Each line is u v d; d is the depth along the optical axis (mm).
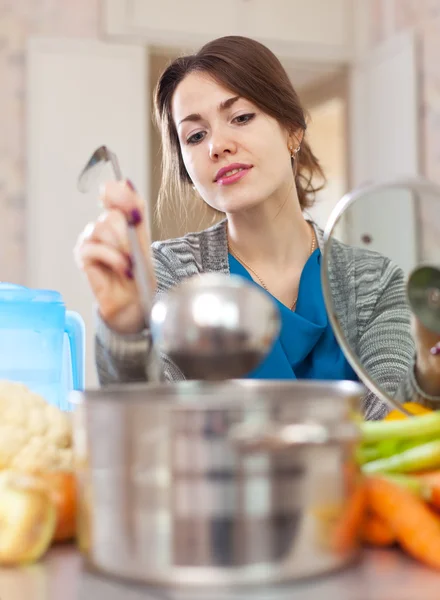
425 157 3834
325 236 831
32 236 3670
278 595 476
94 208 3750
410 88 3814
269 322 604
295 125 1374
